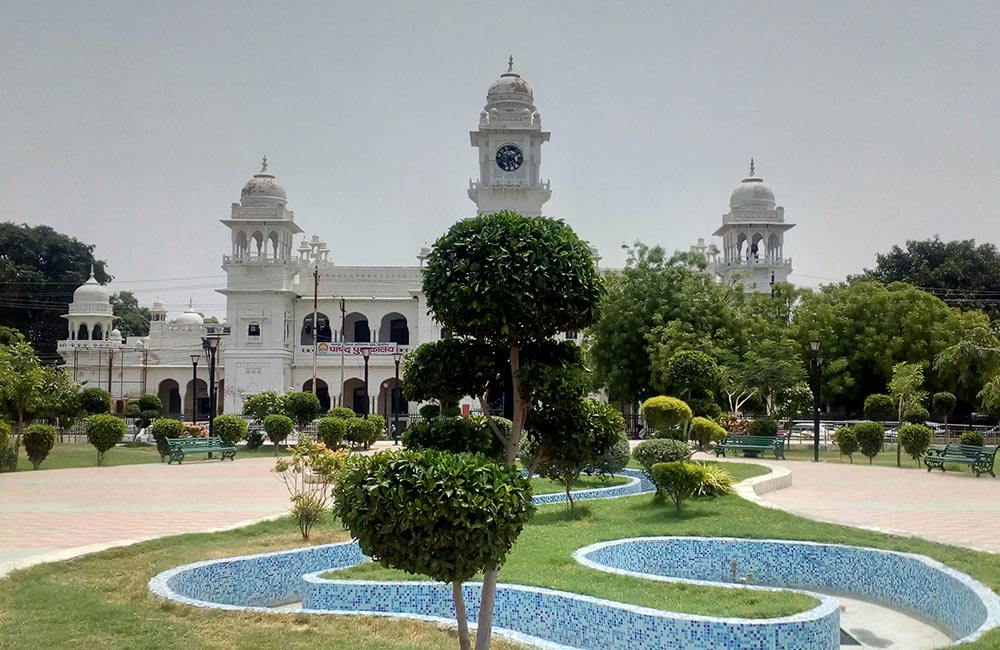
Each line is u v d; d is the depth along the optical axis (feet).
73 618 27.99
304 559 39.55
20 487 72.49
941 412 137.69
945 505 59.67
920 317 150.10
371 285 211.00
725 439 97.55
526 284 22.47
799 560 41.63
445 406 25.59
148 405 167.63
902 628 34.37
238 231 206.69
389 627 27.43
